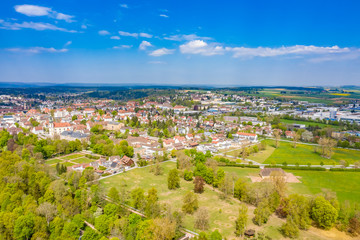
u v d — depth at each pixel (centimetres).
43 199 15062
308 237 13112
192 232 13338
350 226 13650
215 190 19012
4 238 12500
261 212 14250
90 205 15512
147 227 12412
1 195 15188
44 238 12500
